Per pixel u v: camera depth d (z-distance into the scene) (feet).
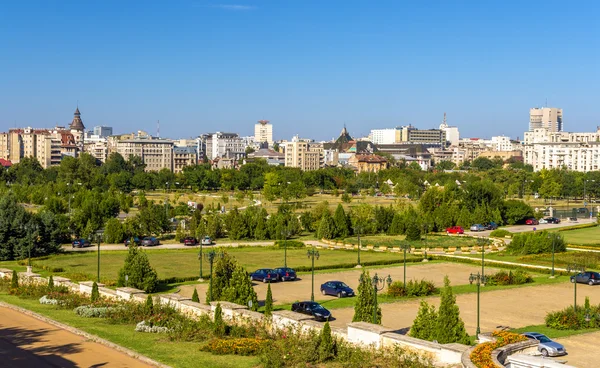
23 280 294.46
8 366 161.48
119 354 172.35
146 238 513.86
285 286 333.62
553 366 124.06
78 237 534.37
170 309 217.77
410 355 157.17
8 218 435.94
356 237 558.97
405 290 304.50
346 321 246.68
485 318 260.21
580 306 268.00
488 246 494.59
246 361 165.37
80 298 246.27
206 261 413.59
